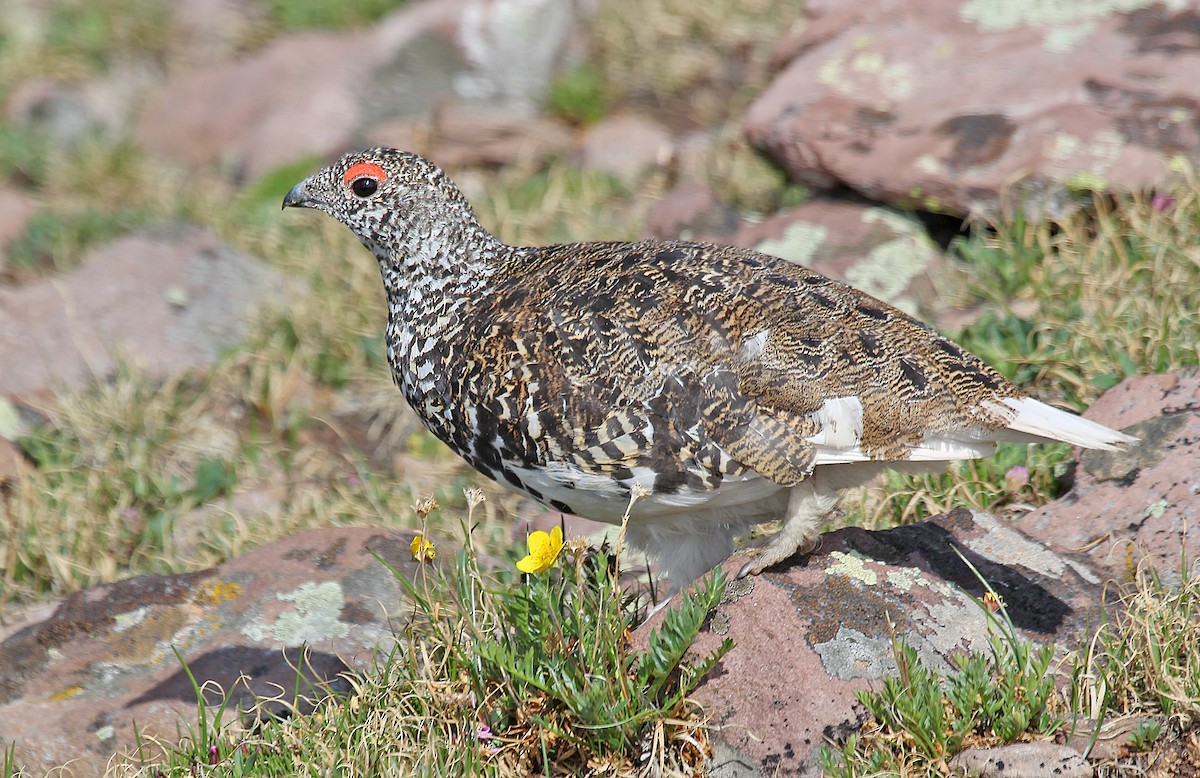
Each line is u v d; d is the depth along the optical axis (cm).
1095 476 1062
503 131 2000
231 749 909
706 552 961
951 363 869
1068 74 1527
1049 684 829
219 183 2092
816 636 870
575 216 1734
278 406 1491
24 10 2641
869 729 834
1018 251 1402
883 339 875
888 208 1539
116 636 1053
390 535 1115
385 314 1600
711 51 2153
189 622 1057
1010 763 793
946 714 829
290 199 1028
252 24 2484
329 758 861
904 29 1678
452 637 905
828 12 1769
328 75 2162
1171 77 1480
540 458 898
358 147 2078
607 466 877
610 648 848
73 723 971
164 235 1752
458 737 874
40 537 1289
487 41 2123
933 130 1515
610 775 845
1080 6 1614
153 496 1372
